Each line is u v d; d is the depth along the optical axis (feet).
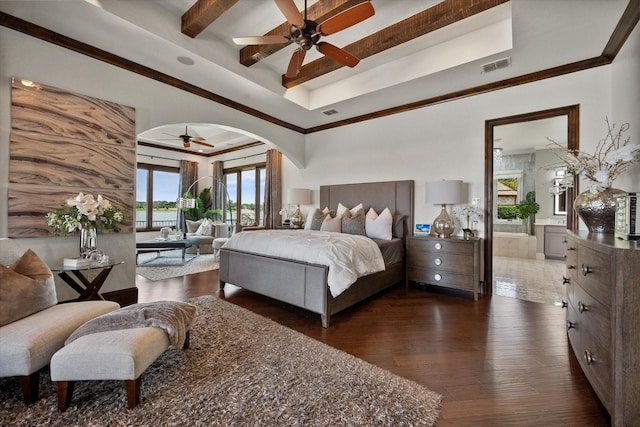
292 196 17.83
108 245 10.41
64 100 9.21
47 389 5.37
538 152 21.71
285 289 9.62
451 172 13.02
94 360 4.66
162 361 6.31
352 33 10.03
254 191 25.22
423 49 11.22
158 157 25.70
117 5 8.10
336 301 8.94
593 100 9.86
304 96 14.88
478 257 11.44
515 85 11.40
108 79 10.18
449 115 13.11
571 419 4.72
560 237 19.76
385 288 11.91
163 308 6.02
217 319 8.83
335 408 4.85
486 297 11.45
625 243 4.86
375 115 15.52
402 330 8.29
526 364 6.43
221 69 11.07
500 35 9.45
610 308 4.42
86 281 8.77
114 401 4.99
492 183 12.01
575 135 10.15
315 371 5.99
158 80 11.49
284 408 4.83
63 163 9.22
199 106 12.91
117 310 6.16
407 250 12.83
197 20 9.00
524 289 12.59
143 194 24.90
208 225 23.32
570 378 5.89
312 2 8.73
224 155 27.27
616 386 4.23
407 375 5.98
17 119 8.40
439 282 11.83
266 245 10.62
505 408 4.98
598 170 6.84
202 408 4.82
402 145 14.62
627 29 7.98
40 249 8.95
